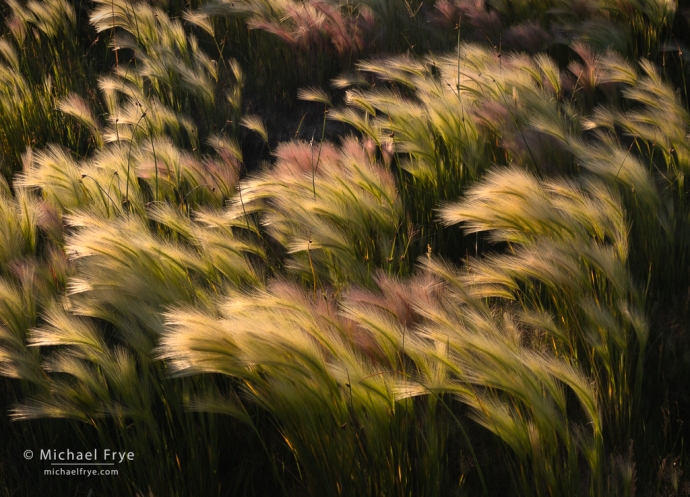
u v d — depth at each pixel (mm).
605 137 3742
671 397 3461
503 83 3879
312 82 4816
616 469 3361
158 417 3473
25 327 3430
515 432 3256
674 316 3561
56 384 3363
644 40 4316
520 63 3967
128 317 3400
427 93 3855
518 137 3773
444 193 3787
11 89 4160
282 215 3564
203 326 3248
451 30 4762
